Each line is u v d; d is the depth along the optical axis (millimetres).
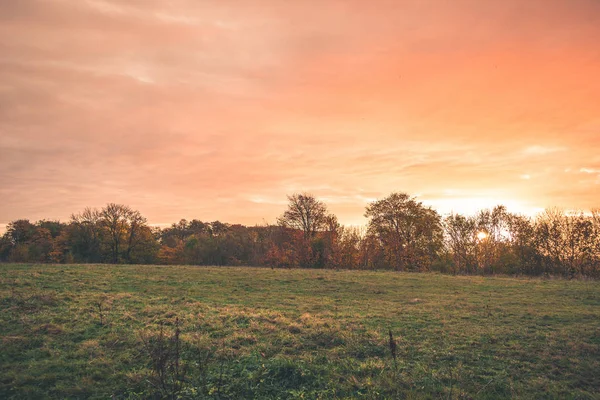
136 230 73750
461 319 19047
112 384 11117
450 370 12094
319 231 64688
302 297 25047
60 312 17562
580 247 49312
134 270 35625
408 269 59344
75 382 11055
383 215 60469
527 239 53688
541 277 41750
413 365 13023
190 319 17609
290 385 11570
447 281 33688
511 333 16438
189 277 32188
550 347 14656
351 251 62250
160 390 10664
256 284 29953
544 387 11539
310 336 15664
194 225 106812
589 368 12766
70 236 70500
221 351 13609
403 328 17250
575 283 33000
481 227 57531
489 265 56562
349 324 17719
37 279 25922
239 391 10984
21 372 11453
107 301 20328
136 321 17016
